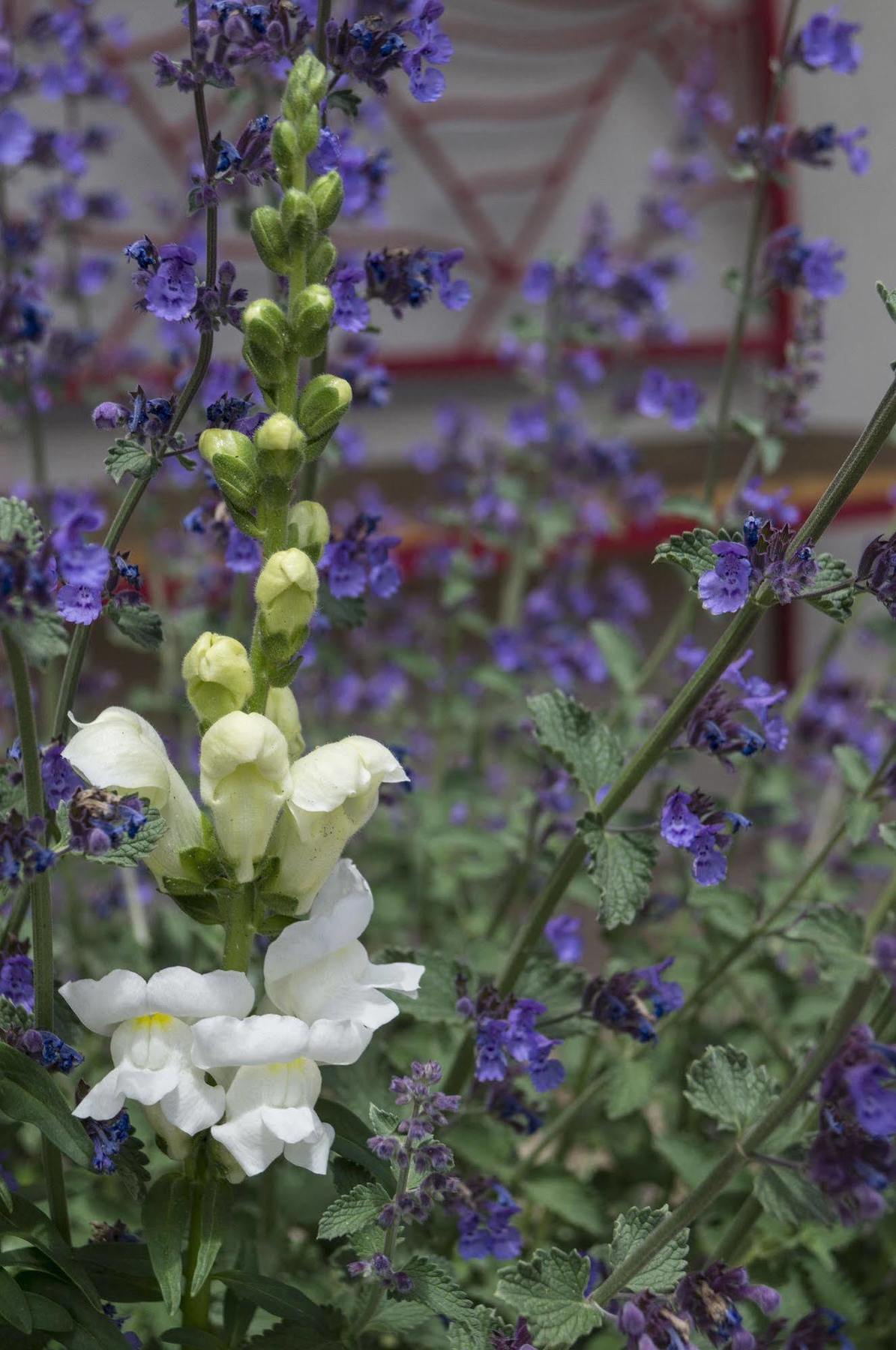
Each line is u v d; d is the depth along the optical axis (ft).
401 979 2.34
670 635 3.17
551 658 4.02
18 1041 2.35
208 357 2.43
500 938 3.14
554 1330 2.35
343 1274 2.59
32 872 2.25
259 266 4.56
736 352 3.10
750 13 5.24
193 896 2.35
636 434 5.40
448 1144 2.77
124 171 4.81
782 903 2.85
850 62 3.01
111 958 3.15
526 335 3.91
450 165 5.15
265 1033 2.26
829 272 3.09
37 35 3.35
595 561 5.44
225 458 2.30
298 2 2.62
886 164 5.35
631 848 2.52
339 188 2.31
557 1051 3.11
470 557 3.91
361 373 2.98
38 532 2.24
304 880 2.32
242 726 2.25
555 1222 2.99
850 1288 2.81
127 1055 2.29
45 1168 2.43
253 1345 2.42
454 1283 2.39
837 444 5.54
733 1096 2.43
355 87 4.19
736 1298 2.35
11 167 3.30
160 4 4.69
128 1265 2.43
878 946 2.23
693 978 3.07
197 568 3.52
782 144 3.03
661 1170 3.07
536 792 3.00
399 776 2.31
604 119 5.29
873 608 4.24
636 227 5.39
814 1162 2.26
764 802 3.25
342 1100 2.54
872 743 3.59
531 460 4.33
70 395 3.75
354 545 2.72
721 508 3.50
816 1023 3.15
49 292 3.89
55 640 2.19
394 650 3.78
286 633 2.29
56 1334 2.35
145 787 2.30
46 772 2.39
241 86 2.92
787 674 5.48
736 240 5.41
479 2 5.05
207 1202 2.37
